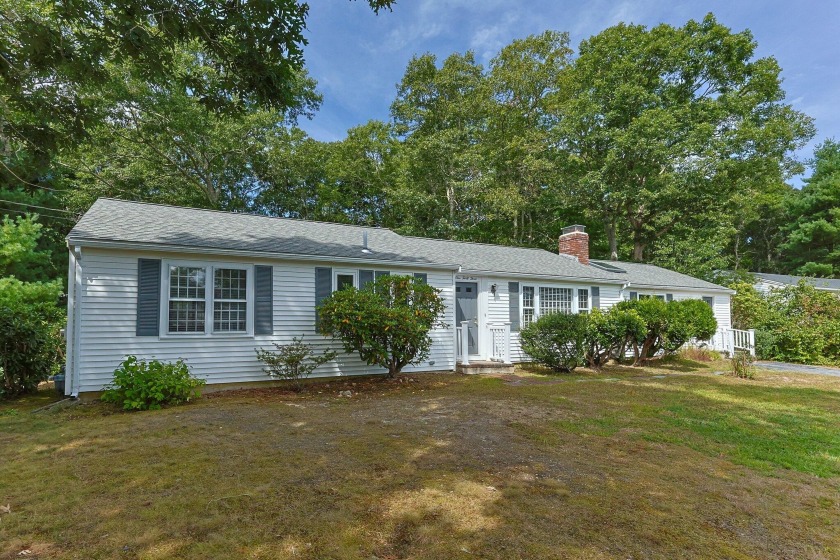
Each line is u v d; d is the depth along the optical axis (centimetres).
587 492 380
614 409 724
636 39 2402
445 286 1215
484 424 609
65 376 831
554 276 1418
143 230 884
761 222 3788
